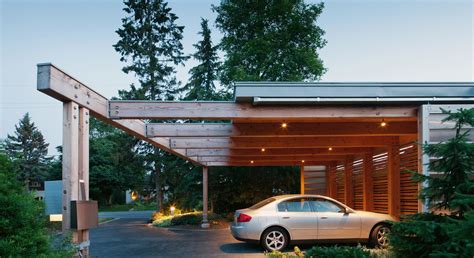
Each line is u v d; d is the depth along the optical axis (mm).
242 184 21828
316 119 8188
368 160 13641
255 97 7074
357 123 9531
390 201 11242
